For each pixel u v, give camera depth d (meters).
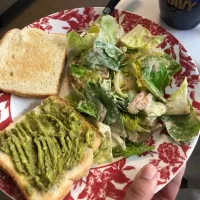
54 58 0.35
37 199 0.28
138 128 0.31
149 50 0.35
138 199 0.27
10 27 0.46
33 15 0.46
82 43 0.35
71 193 0.29
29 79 0.34
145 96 0.32
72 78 0.34
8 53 0.35
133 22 0.36
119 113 0.32
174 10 0.34
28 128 0.30
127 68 0.35
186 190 0.39
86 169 0.29
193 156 0.41
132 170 0.30
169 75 0.34
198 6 0.33
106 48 0.34
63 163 0.29
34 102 0.34
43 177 0.28
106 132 0.31
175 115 0.32
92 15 0.37
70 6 0.45
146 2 0.39
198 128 0.30
